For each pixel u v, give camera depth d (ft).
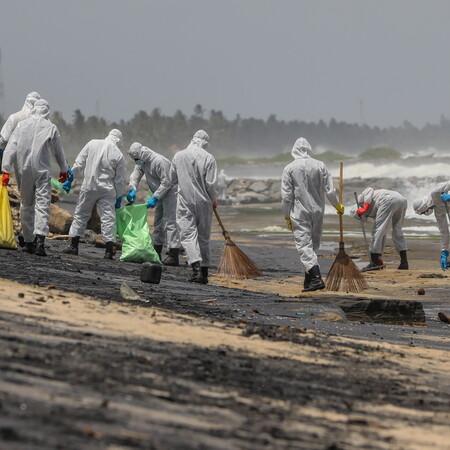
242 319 72.74
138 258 133.59
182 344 50.03
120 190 135.54
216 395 37.60
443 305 108.37
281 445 30.63
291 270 154.51
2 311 51.96
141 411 31.71
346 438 33.53
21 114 117.19
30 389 31.45
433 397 45.62
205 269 109.70
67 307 59.26
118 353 43.09
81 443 26.17
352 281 114.52
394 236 162.71
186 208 107.76
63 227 174.29
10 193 155.43
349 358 55.77
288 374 45.88
